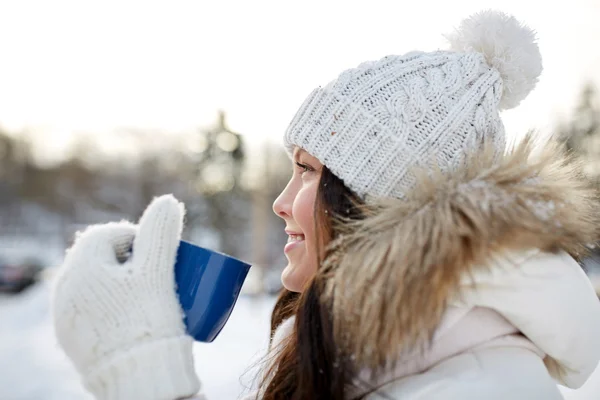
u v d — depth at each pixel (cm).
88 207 4509
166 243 92
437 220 80
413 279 78
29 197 4581
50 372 614
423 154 94
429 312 77
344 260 84
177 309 91
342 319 82
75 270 88
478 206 79
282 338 111
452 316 84
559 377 95
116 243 93
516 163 86
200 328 94
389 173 95
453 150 96
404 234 80
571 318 82
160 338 85
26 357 700
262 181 2033
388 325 78
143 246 90
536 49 106
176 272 95
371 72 101
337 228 92
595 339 86
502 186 83
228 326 888
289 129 105
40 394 524
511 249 79
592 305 85
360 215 93
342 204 96
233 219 2222
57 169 4666
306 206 101
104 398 83
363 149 96
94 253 89
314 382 85
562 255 86
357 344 80
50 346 789
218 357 613
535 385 79
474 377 79
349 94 99
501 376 79
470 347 84
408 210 84
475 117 98
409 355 83
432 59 103
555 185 86
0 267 1664
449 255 77
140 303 86
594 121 2147
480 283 81
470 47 107
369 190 95
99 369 83
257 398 104
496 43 105
